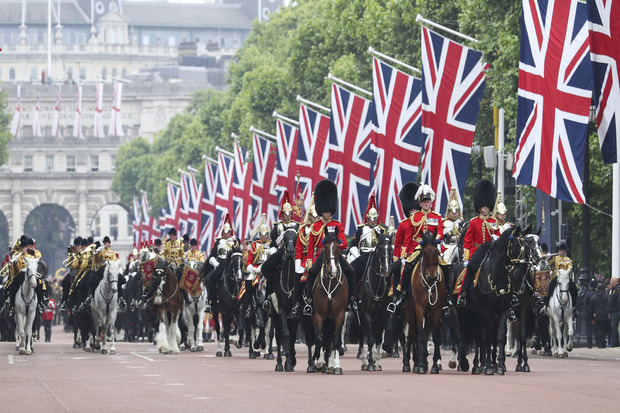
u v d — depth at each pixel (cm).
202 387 10781
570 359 16412
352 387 10556
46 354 18250
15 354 18288
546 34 16150
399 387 10512
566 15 16038
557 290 17212
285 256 12988
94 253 18612
